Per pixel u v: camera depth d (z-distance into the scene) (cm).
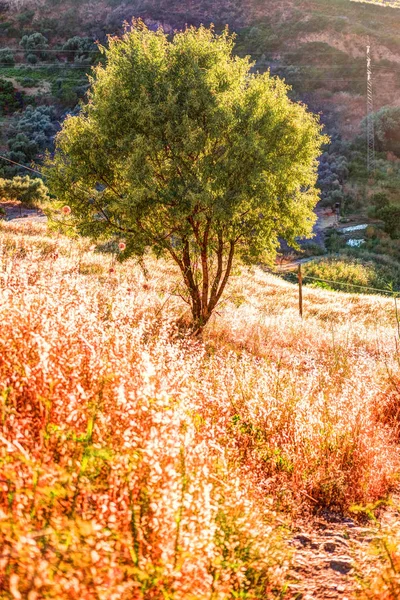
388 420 698
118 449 289
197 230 1443
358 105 12400
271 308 2214
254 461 471
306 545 391
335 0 15400
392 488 511
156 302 877
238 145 1365
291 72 13262
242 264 1716
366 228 6831
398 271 5581
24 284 473
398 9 15212
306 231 1536
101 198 1480
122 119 1421
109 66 1471
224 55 1471
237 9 15500
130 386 369
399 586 282
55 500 228
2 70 14038
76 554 196
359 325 1788
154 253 1466
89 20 15912
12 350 353
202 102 1400
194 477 304
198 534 267
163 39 1461
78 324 446
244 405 580
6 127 11031
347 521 441
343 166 8956
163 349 528
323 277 4575
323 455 507
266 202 1375
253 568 300
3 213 4703
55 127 11319
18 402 307
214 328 1342
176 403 354
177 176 1409
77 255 1819
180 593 226
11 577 160
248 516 335
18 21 16000
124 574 221
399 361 851
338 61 13650
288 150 1462
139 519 248
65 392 314
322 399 635
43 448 259
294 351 1180
